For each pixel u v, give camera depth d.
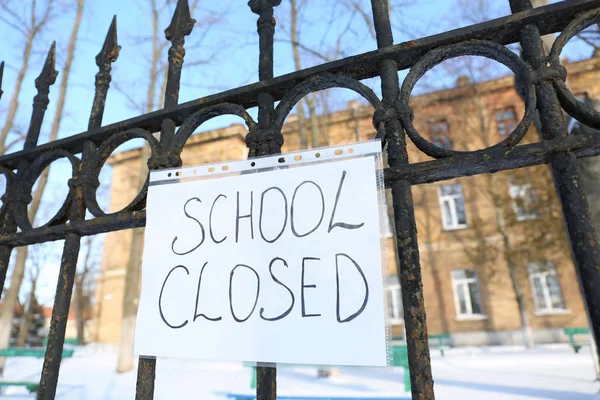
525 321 11.99
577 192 0.78
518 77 0.92
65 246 1.21
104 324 17.25
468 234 14.53
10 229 1.41
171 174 1.14
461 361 9.33
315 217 0.97
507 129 14.61
